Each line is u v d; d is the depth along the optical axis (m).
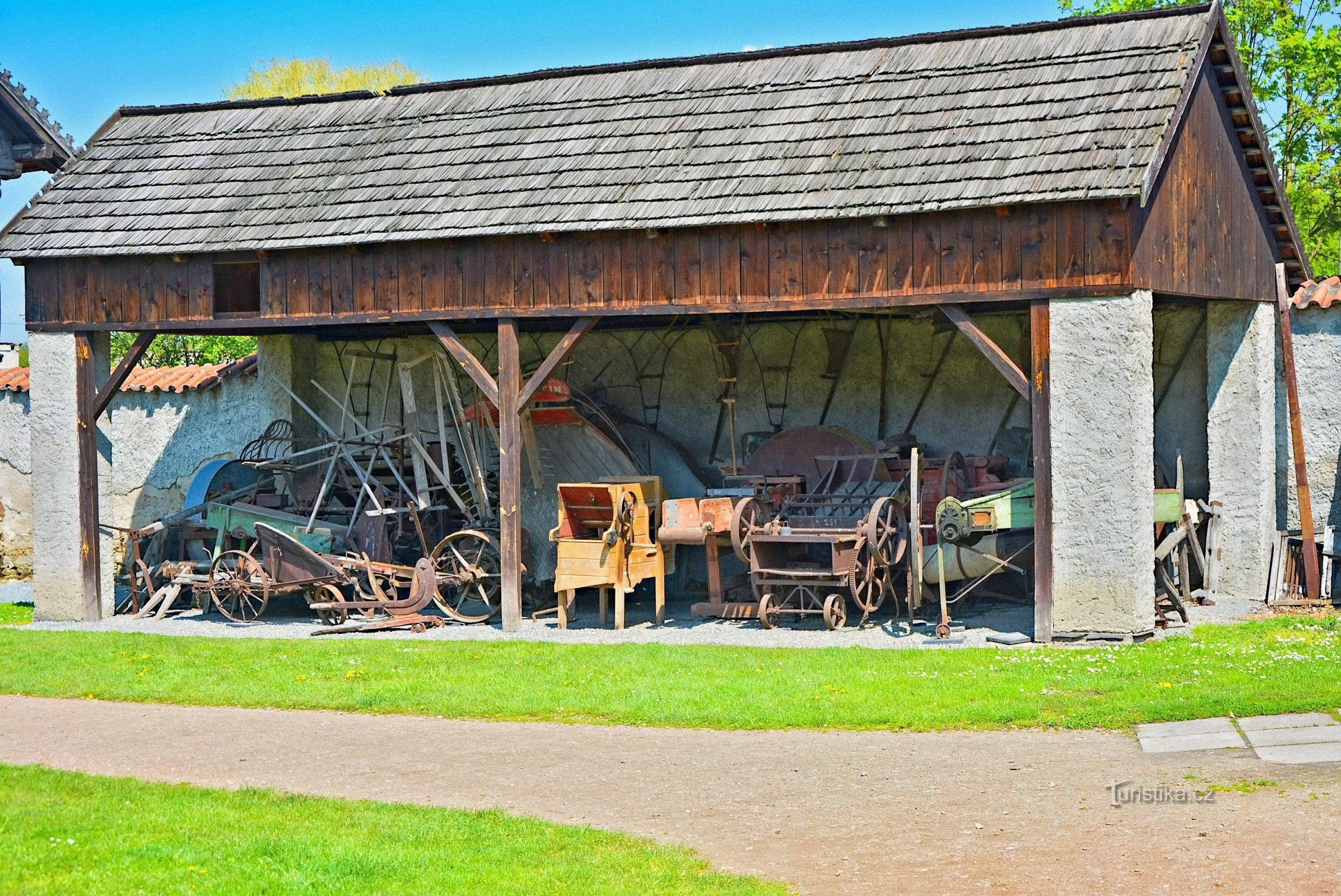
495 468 19.05
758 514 16.53
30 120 20.34
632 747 10.41
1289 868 7.09
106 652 15.07
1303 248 18.17
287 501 19.36
